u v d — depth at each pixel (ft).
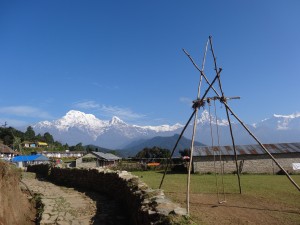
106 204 45.47
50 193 56.34
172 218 23.45
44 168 102.01
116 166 142.00
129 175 49.49
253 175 101.60
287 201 45.03
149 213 25.55
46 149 345.92
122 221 36.47
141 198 31.53
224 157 113.50
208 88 44.52
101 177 59.26
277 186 63.87
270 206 41.47
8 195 33.35
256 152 112.98
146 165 140.46
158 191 33.47
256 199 46.85
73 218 37.29
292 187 61.77
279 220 34.06
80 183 69.00
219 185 66.23
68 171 76.23
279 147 115.96
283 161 111.14
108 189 55.06
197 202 44.09
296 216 35.73
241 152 113.91
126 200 41.86
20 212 35.60
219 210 38.81
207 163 113.60
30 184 73.41
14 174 37.27
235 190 57.52
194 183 71.46
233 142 52.24
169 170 130.41
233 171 111.86
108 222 35.78
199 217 35.01
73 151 347.36
